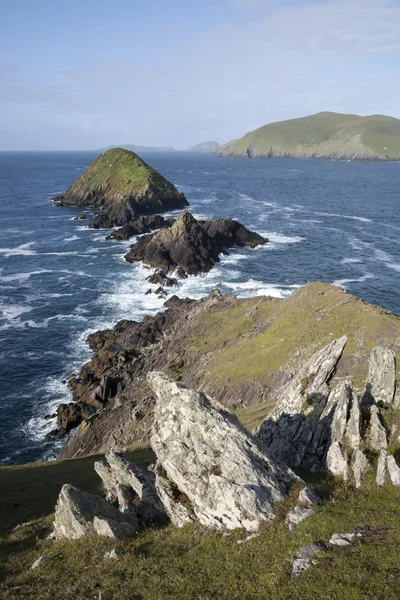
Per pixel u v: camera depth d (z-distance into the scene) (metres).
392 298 101.88
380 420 26.97
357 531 18.42
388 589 15.07
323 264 127.88
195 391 26.92
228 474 22.30
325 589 15.62
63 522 25.53
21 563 23.91
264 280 115.62
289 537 18.75
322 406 31.06
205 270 122.94
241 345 67.38
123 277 120.38
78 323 93.44
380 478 22.41
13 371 76.12
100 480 40.66
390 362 29.86
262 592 16.28
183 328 82.12
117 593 18.23
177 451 24.50
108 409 65.69
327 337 56.34
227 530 20.67
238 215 198.38
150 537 22.59
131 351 81.00
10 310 99.19
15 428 63.16
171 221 178.38
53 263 132.38
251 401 55.25
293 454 29.38
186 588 17.58
